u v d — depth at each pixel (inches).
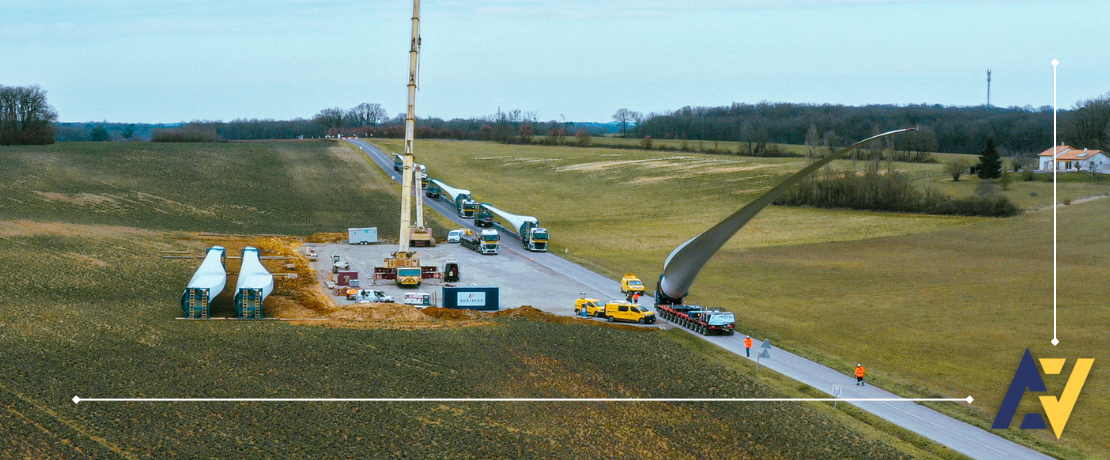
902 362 2218.3
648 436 1646.2
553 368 2058.3
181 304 2461.9
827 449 1601.9
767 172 6673.2
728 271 3607.3
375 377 1934.1
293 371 1950.1
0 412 1582.2
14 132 7701.8
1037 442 1651.1
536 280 3324.3
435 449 1540.4
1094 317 2682.1
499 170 7401.6
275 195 5679.1
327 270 3427.7
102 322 2281.0
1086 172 6200.8
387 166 7396.7
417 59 3289.9
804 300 3024.1
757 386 1964.8
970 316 2741.1
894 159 7283.5
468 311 2701.8
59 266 2942.9
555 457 1525.6
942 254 3868.1
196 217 4655.5
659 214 5364.2
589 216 5329.7
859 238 4370.1
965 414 1806.1
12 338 2038.6
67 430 1523.1
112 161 6309.1
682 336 2438.5
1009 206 4771.2
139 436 1524.4
